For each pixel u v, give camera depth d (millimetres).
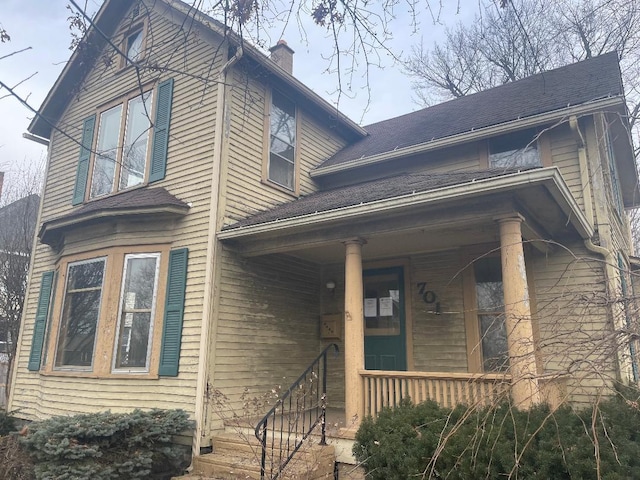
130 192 8312
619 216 9180
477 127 7918
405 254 8203
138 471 5734
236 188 7520
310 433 5812
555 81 9172
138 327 7250
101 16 9445
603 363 2572
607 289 4066
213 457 6031
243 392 6996
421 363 7695
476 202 5406
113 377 7125
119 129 9031
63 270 8328
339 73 4211
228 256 7164
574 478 3736
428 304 7836
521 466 3916
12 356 13594
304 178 9266
